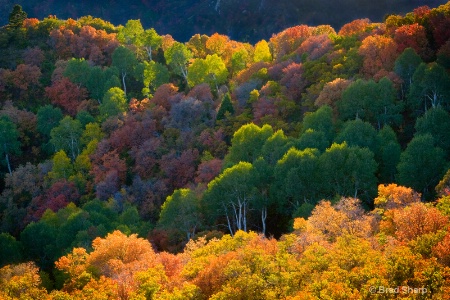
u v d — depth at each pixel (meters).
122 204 84.81
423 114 78.00
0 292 39.28
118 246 48.91
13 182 98.62
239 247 42.84
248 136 80.88
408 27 92.69
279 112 92.88
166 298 34.94
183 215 65.94
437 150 61.50
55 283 61.28
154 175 93.75
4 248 68.12
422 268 30.41
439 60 82.38
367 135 70.38
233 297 34.22
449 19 90.75
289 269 35.94
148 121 102.81
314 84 97.50
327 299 29.52
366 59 90.31
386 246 36.91
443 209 40.16
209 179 80.94
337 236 42.19
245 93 103.69
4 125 107.56
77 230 69.88
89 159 101.12
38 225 73.56
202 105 103.44
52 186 94.81
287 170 65.62
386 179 67.50
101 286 38.94
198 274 39.16
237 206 70.06
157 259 46.03
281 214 70.31
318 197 63.47
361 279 31.56
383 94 76.75
